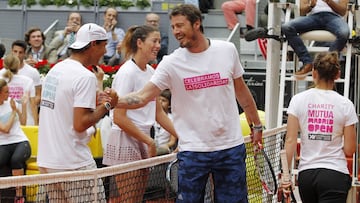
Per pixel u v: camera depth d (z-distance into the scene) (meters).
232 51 11.49
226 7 31.72
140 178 12.48
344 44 17.48
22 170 18.77
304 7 18.00
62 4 33.47
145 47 13.73
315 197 12.96
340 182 12.66
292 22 17.67
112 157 13.88
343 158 12.80
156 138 17.28
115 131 13.80
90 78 12.34
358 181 16.55
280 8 18.00
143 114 13.87
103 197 11.76
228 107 11.45
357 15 18.05
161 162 12.85
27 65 22.11
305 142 12.90
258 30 17.78
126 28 31.98
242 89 11.89
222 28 32.78
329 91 12.87
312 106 12.83
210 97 11.34
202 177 11.45
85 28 12.59
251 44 31.34
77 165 12.52
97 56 12.70
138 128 13.60
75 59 12.58
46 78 12.68
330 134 12.71
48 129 12.52
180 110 11.49
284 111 18.42
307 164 12.84
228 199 11.52
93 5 33.00
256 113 12.20
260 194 15.13
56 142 12.45
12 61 21.14
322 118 12.75
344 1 17.66
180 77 11.36
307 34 17.75
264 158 13.35
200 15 11.27
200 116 11.38
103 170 11.57
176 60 11.38
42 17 33.75
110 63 28.80
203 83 11.31
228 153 11.44
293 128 12.93
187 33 11.17
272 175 12.74
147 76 13.91
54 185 11.26
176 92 11.46
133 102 11.55
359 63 17.97
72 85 12.31
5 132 18.42
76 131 12.40
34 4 33.81
